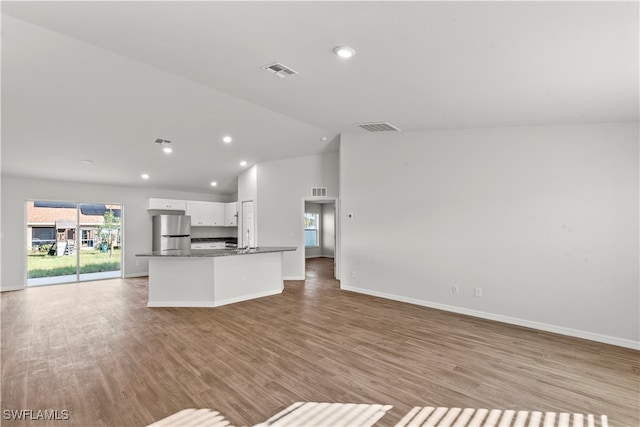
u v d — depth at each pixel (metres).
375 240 5.61
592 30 1.94
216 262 5.06
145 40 2.75
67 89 3.83
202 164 7.08
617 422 2.12
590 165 3.60
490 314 4.30
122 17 2.41
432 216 4.87
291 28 2.33
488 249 4.32
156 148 5.89
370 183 5.66
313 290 6.16
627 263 3.38
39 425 2.06
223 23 2.34
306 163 7.29
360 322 4.20
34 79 3.57
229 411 2.23
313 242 11.86
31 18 2.56
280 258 6.02
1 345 3.44
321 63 2.88
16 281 6.48
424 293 4.97
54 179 6.86
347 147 5.98
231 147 6.35
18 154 5.41
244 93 3.89
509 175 4.15
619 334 3.41
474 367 2.90
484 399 2.38
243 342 3.51
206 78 3.51
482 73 2.74
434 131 4.86
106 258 7.93
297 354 3.19
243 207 8.09
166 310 4.82
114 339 3.60
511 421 2.13
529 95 3.09
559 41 2.10
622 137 3.43
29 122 4.46
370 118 4.51
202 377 2.72
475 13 1.90
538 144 3.94
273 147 6.58
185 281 5.06
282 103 4.12
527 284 4.01
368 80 3.17
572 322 3.69
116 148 5.65
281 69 3.11
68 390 2.50
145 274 8.27
